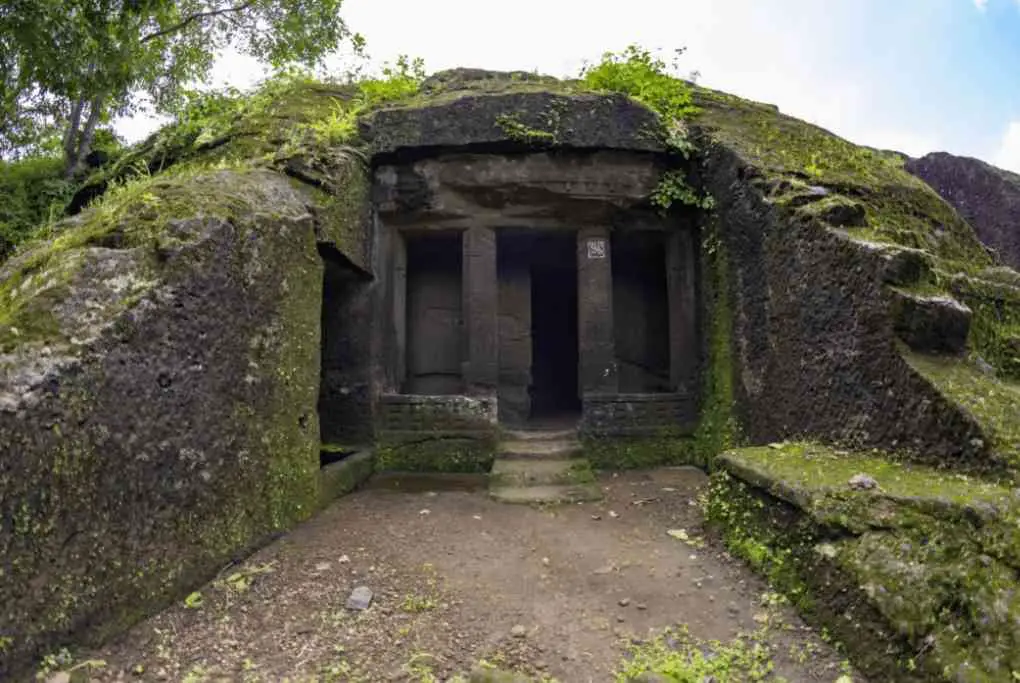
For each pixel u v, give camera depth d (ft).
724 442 23.97
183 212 15.15
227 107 31.60
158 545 13.20
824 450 16.80
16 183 35.27
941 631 10.60
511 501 21.42
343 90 31.24
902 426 15.19
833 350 17.72
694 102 28.84
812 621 12.87
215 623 13.08
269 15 38.04
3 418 10.16
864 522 12.73
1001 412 13.67
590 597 14.78
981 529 11.37
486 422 25.68
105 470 12.04
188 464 14.15
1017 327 18.49
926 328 15.55
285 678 11.39
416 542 17.72
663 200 26.27
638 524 19.45
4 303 12.86
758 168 22.58
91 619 11.58
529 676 11.75
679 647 12.66
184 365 14.19
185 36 37.96
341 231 22.68
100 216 15.84
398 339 27.22
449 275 29.71
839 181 22.49
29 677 10.32
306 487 19.08
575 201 26.48
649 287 31.01
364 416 25.62
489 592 14.90
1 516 10.07
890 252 16.28
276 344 17.79
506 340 29.66
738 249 23.34
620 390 30.25
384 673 11.66
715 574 15.62
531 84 29.14
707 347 25.85
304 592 14.51
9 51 23.26
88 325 12.12
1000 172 33.45
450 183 26.22
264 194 18.93
